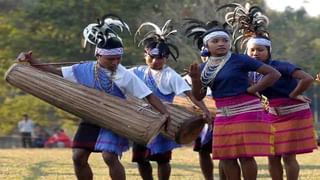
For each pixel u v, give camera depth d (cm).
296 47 6562
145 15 5628
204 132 1923
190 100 1834
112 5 5625
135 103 1630
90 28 1655
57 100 1638
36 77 1655
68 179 2275
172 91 1852
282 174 1802
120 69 1650
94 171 2534
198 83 1612
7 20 6053
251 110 1575
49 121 6675
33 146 5816
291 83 1747
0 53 6062
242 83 1579
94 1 5684
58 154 3875
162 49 1858
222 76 1577
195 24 1775
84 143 1650
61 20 5806
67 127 6731
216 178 2297
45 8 5862
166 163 1898
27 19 5994
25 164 2933
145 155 1869
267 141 1584
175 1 5678
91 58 5847
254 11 1783
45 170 2609
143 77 1873
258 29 1770
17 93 6831
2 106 6631
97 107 1614
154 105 1630
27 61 1694
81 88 1638
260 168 2667
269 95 1766
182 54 5344
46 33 5884
